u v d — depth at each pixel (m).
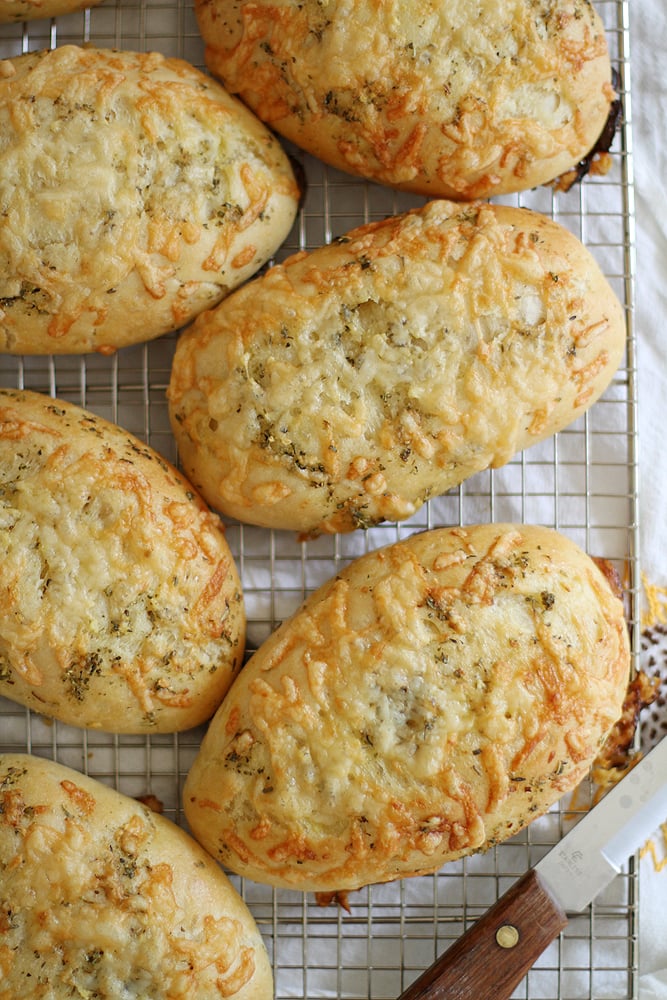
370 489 0.60
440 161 0.61
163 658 0.60
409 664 0.59
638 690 0.65
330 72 0.60
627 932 0.65
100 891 0.59
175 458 0.65
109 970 0.59
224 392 0.60
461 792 0.58
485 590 0.60
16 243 0.59
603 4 0.65
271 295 0.60
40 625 0.59
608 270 0.65
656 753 0.62
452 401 0.60
